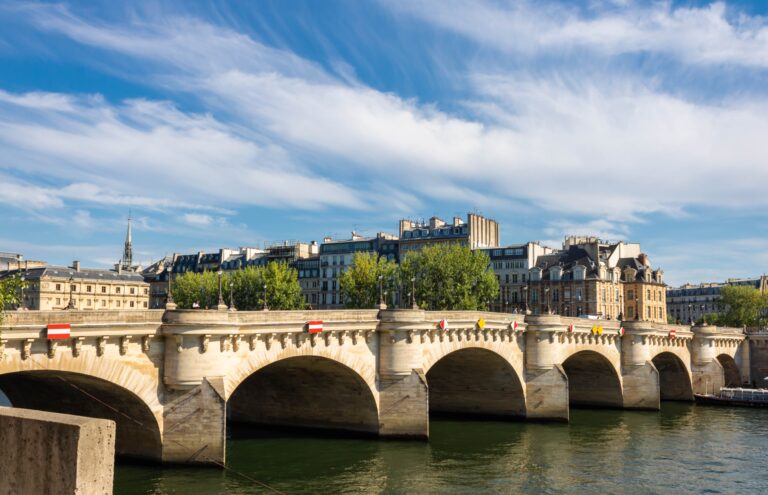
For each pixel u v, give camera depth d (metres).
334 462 51.78
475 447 60.12
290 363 57.81
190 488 41.41
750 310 155.25
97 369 41.12
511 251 149.38
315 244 181.75
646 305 150.12
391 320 59.94
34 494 13.30
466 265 118.12
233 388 48.06
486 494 45.03
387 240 159.25
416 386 60.19
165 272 196.12
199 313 45.25
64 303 147.50
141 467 45.41
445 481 47.84
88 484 12.98
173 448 45.00
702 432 71.25
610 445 62.88
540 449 60.06
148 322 43.72
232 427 66.94
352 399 61.41
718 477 51.50
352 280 122.50
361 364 58.75
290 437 61.19
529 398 76.38
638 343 90.38
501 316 72.62
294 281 125.44
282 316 51.22
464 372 79.06
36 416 13.60
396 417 60.12
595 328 84.38
